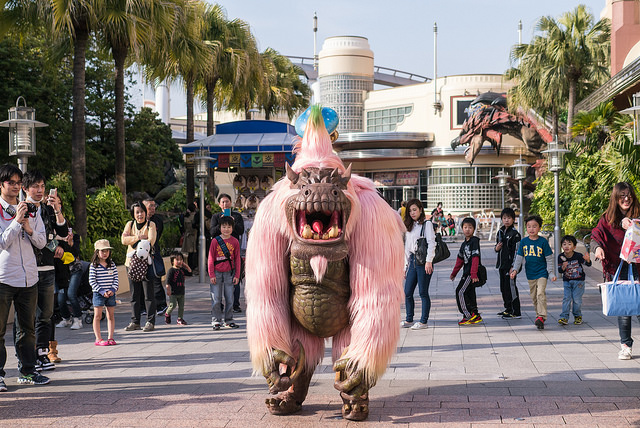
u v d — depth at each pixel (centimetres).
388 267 463
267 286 471
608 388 558
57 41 1816
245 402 538
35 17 1511
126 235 962
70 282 967
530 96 3083
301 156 495
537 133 4759
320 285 461
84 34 1532
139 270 936
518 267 922
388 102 6131
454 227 3712
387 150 5766
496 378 605
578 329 880
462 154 5506
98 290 829
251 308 474
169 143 3447
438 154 5588
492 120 4844
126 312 1156
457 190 5581
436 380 602
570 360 680
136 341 862
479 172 5525
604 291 621
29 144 859
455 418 482
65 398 562
